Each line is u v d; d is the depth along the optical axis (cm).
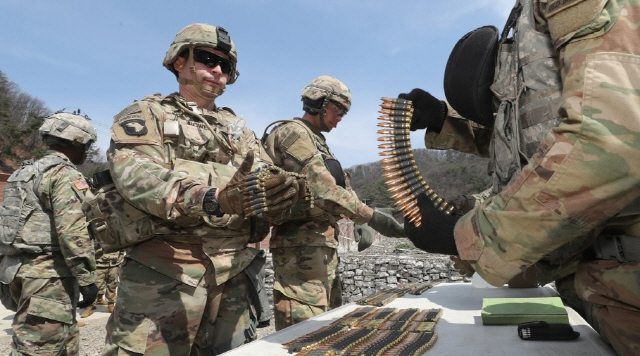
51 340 445
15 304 477
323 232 399
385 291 350
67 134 481
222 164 285
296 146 384
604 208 131
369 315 252
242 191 195
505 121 188
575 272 179
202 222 263
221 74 299
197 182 226
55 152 478
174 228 255
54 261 450
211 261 264
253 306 309
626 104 126
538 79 171
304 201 227
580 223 134
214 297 278
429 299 309
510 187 149
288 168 390
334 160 413
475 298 308
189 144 269
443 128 254
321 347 182
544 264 198
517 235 143
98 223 259
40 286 441
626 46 132
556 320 213
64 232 432
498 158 191
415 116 232
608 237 154
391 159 201
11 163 5875
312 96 413
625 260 149
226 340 287
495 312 225
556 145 136
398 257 1439
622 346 152
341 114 423
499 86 193
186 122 275
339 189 375
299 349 178
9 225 439
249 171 198
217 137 283
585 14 138
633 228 146
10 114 6606
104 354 251
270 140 402
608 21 135
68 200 439
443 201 189
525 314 219
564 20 145
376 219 379
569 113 134
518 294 319
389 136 204
